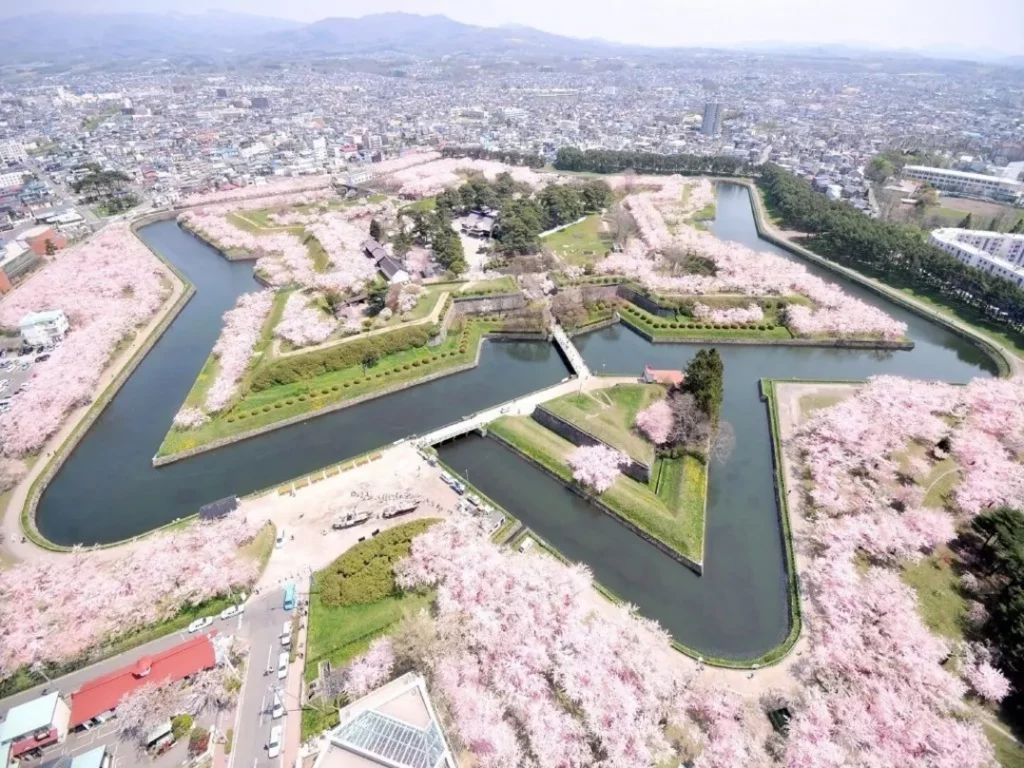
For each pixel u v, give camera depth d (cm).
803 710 6306
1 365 13338
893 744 5819
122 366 13700
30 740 5772
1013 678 6756
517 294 16400
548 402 11781
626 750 5759
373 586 7744
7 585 7606
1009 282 15525
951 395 11925
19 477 10131
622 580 8444
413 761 5341
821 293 16262
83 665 6862
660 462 10475
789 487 9988
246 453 11169
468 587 7444
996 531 8012
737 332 15300
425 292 16175
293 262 19325
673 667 6981
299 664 6838
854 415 11119
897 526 8612
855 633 7138
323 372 13050
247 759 5831
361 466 10338
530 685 6259
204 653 6600
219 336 15638
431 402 12812
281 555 8444
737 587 8375
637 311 16412
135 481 10456
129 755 5806
